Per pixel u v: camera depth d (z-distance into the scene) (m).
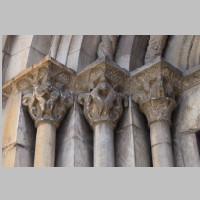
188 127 12.52
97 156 11.92
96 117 12.49
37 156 11.96
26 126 12.75
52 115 12.60
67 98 12.94
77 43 13.90
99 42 14.17
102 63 12.77
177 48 13.78
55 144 12.47
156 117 12.46
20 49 14.19
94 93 12.60
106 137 12.21
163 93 12.58
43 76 12.88
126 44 13.96
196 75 13.02
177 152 12.34
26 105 12.98
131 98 13.06
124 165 12.08
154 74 12.76
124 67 13.51
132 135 12.37
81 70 13.19
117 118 12.64
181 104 13.01
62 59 13.88
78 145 12.30
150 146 12.61
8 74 14.03
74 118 12.68
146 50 14.10
